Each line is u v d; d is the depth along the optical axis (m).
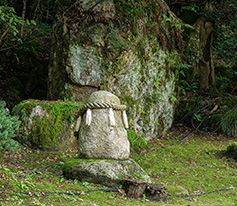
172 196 4.29
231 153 6.57
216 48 12.82
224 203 4.20
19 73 9.16
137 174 4.40
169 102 8.43
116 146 4.55
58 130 5.94
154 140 7.86
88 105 4.57
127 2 7.23
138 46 7.37
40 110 5.98
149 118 7.70
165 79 8.20
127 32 7.15
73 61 7.16
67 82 7.28
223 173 5.65
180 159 6.45
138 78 7.42
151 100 7.73
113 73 7.06
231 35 12.97
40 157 5.51
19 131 5.86
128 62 7.17
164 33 8.08
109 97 4.68
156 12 7.79
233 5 12.55
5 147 4.40
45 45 10.51
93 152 4.54
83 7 7.16
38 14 11.67
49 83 7.77
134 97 7.37
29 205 3.15
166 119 8.40
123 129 4.73
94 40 7.09
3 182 3.66
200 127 9.33
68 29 7.25
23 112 5.94
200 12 12.23
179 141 7.98
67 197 3.59
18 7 11.91
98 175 4.22
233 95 11.22
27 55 9.59
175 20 8.35
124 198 3.93
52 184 4.05
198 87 10.80
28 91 9.01
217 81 11.34
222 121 8.88
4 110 4.77
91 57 7.11
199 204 4.05
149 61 7.68
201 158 6.58
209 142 8.11
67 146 6.06
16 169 4.59
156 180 5.17
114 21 7.10
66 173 4.46
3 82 8.73
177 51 8.70
